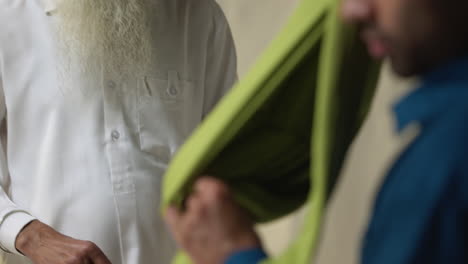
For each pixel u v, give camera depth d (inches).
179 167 46.3
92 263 78.4
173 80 90.3
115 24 87.3
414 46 37.9
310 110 52.3
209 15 93.7
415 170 36.2
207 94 94.3
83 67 86.4
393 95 135.4
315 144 41.2
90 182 85.6
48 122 85.9
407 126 39.0
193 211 43.3
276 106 51.7
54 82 86.0
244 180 53.8
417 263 35.5
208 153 45.2
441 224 35.2
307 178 55.4
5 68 85.2
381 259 36.6
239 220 43.0
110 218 85.8
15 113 85.4
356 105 49.7
